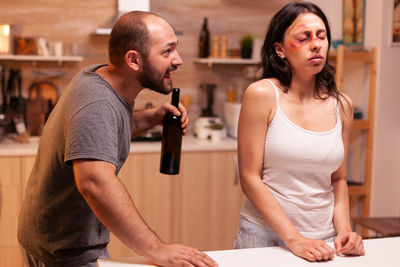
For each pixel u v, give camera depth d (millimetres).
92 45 3721
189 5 3854
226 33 3957
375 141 3369
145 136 3477
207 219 3434
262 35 4016
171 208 3361
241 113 1524
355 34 3453
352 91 3578
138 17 1378
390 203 3465
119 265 1170
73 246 1562
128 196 1281
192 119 3951
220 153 3402
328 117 1546
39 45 3457
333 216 1588
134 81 1433
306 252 1199
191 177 3373
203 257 1160
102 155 1284
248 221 1598
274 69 1541
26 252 1657
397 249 1279
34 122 3682
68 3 3654
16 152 3090
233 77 3980
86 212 1536
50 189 1511
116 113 1385
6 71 3584
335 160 1519
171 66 1398
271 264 1161
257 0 3969
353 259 1202
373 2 3324
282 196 1519
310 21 1448
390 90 3355
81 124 1298
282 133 1483
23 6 3604
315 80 1579
